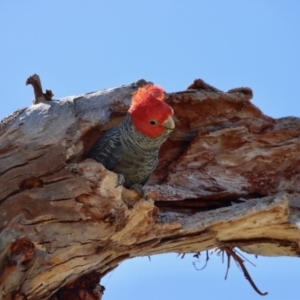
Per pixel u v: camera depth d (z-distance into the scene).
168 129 11.45
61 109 11.98
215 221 12.51
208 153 13.88
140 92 11.80
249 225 12.91
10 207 11.07
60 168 11.12
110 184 10.99
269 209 12.71
